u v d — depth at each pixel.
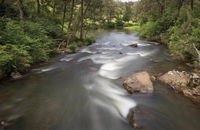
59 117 5.01
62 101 6.05
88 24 26.78
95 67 10.62
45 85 7.54
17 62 8.48
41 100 6.08
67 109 5.50
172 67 10.20
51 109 5.47
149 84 6.86
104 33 38.34
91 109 5.53
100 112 5.36
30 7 21.53
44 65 10.68
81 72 9.58
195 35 11.80
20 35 10.25
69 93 6.76
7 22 11.02
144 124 4.57
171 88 6.90
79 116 5.10
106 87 7.37
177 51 12.41
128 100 6.10
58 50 14.46
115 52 16.22
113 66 10.87
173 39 15.34
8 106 5.56
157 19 27.52
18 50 8.43
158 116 5.05
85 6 23.72
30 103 5.82
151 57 13.69
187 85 6.84
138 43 23.06
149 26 27.38
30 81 7.88
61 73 9.34
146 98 6.20
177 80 7.14
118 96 6.45
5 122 4.66
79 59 12.87
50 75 8.92
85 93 6.79
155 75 8.55
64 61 12.06
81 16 21.05
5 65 7.87
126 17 73.38
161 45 21.02
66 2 19.59
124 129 4.46
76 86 7.52
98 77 8.73
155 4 37.59
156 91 6.69
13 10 16.17
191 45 10.95
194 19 17.05
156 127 4.48
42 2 24.05
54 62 11.65
